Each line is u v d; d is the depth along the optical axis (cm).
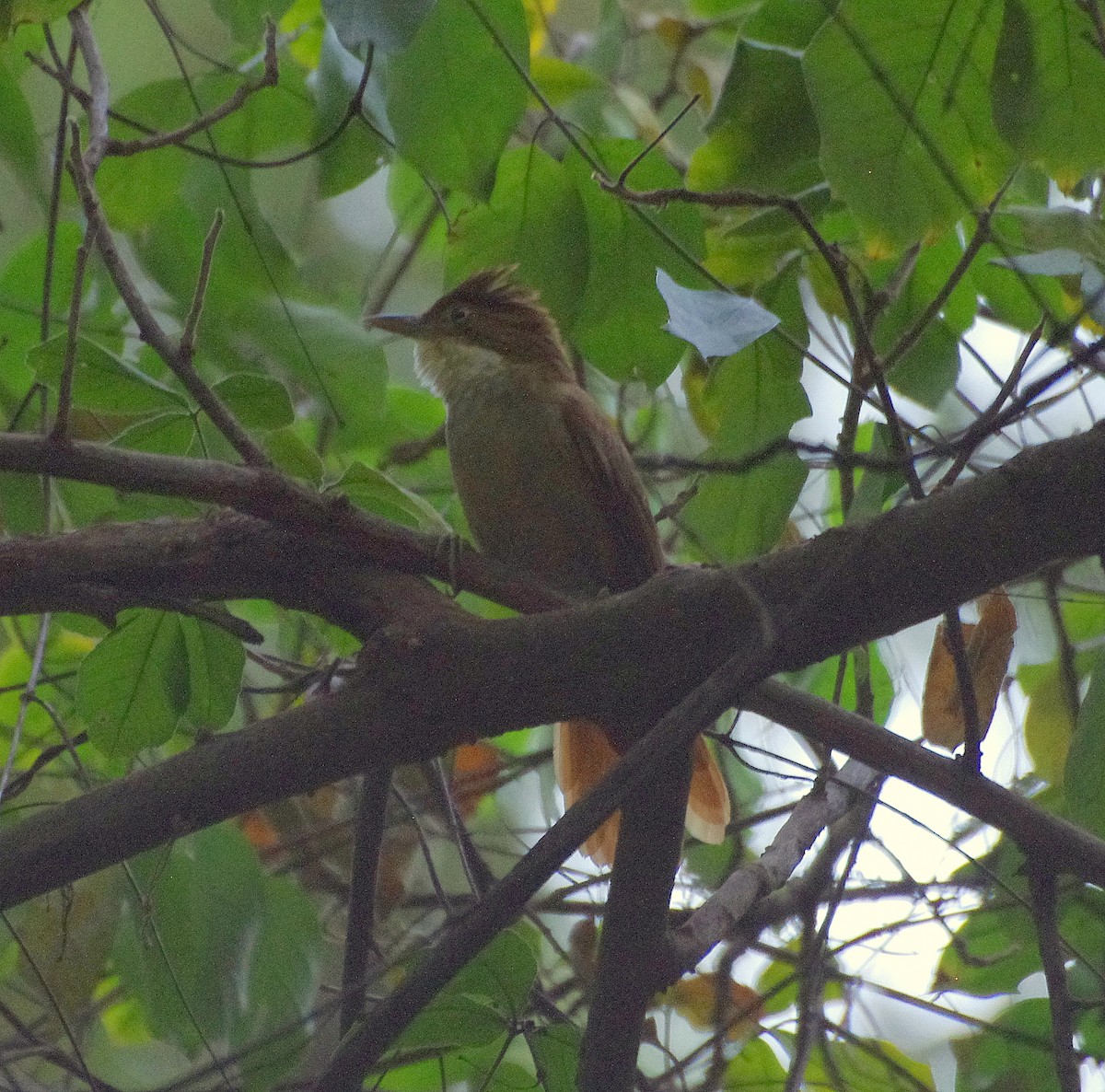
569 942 869
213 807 541
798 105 704
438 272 1120
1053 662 849
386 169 977
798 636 559
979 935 792
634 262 726
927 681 712
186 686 671
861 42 614
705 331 487
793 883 757
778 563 562
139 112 774
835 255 619
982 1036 762
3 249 967
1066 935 788
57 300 774
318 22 834
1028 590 842
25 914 768
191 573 595
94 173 582
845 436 694
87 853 529
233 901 725
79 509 741
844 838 767
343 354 780
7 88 690
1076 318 584
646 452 898
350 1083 481
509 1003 615
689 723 463
